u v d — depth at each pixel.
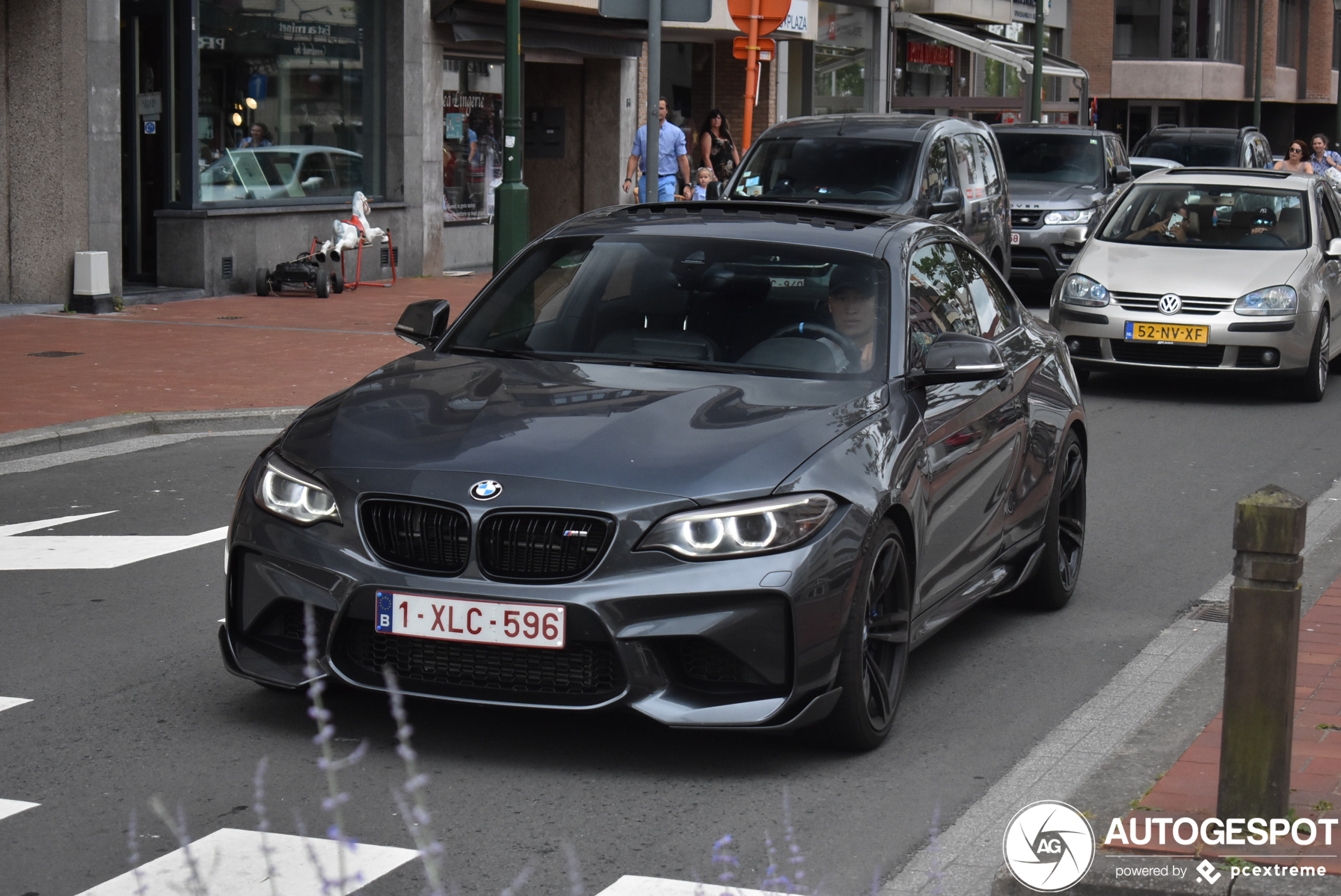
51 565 7.45
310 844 4.07
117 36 16.84
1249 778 4.16
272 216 19.02
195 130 18.14
